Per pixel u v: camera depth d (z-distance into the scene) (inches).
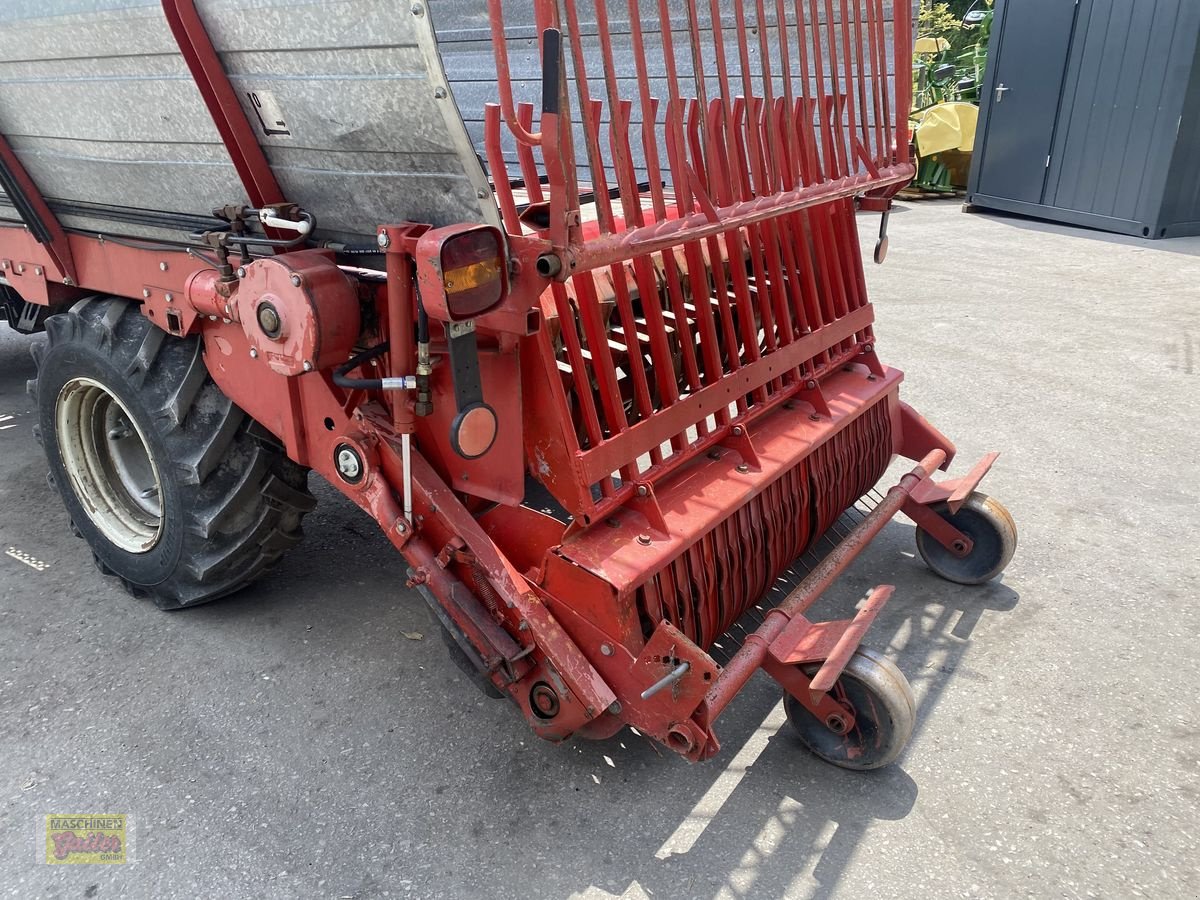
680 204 81.9
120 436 122.2
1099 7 357.7
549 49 61.4
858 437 122.8
